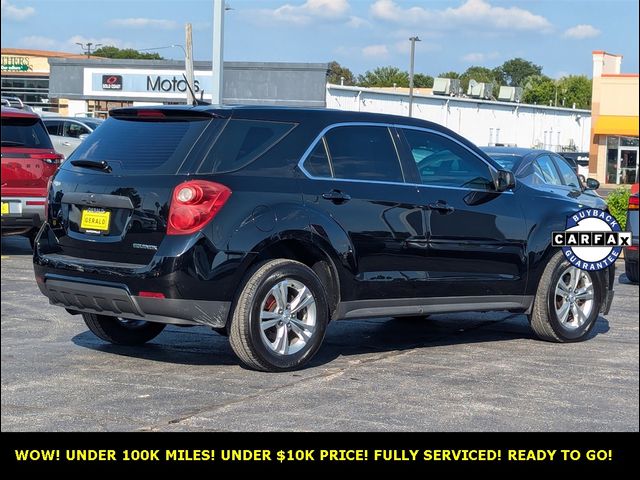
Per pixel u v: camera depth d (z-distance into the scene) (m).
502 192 7.69
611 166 60.31
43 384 6.14
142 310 6.25
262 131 6.59
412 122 7.37
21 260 12.80
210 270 6.12
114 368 6.62
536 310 7.80
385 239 6.91
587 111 79.25
